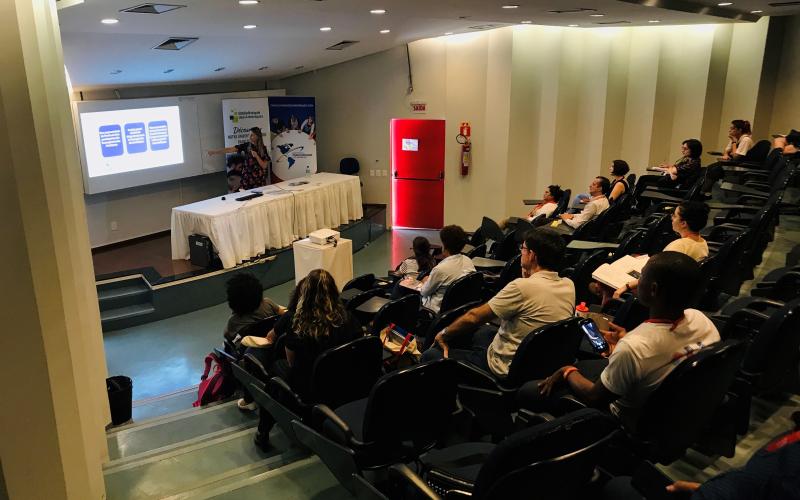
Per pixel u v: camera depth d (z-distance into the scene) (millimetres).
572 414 1894
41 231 2248
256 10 6297
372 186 13031
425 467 2451
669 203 7098
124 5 5395
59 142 3160
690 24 10508
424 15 7719
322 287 3436
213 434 4078
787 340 2814
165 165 10703
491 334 3758
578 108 11617
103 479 3195
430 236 12469
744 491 1275
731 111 11617
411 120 12352
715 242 5488
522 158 11500
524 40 10883
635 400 2369
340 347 3094
